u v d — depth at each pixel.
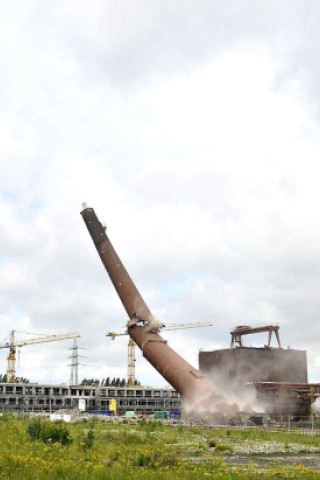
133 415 160.88
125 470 26.03
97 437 51.06
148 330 112.06
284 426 99.69
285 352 146.25
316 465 39.50
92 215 118.19
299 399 129.00
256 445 53.19
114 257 116.31
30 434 42.12
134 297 113.94
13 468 24.12
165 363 108.81
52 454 32.53
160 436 59.84
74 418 101.25
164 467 29.58
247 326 157.88
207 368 147.62
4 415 78.44
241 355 141.50
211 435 64.94
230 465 35.75
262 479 26.86
